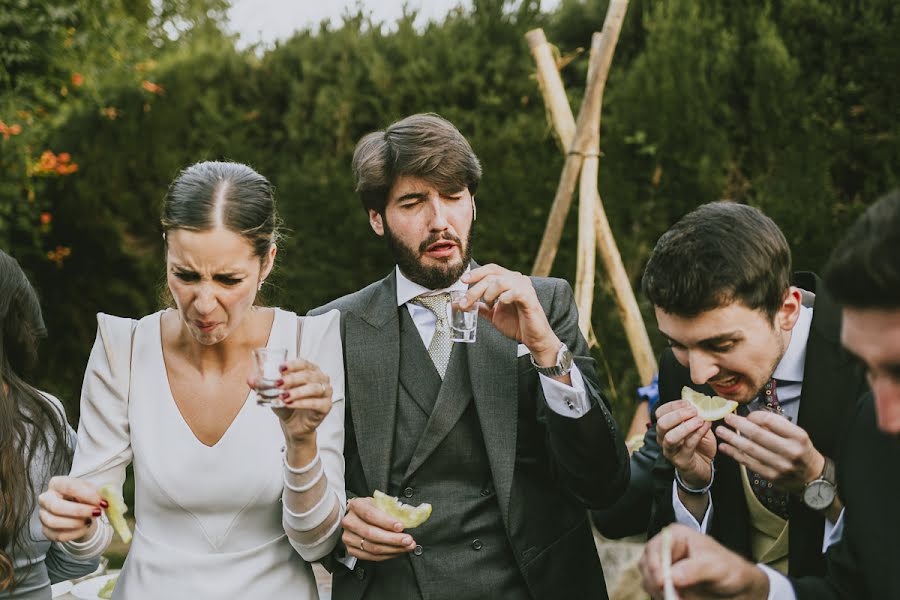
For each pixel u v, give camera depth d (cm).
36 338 266
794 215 536
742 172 552
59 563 264
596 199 440
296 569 241
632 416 559
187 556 233
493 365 255
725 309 209
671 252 215
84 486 222
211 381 242
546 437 254
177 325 248
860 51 529
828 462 206
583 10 608
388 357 260
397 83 645
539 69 450
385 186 258
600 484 242
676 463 227
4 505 237
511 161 608
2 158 669
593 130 422
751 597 177
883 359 138
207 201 223
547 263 431
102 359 246
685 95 557
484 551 247
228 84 702
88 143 729
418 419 255
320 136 668
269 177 685
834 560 187
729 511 237
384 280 278
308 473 226
